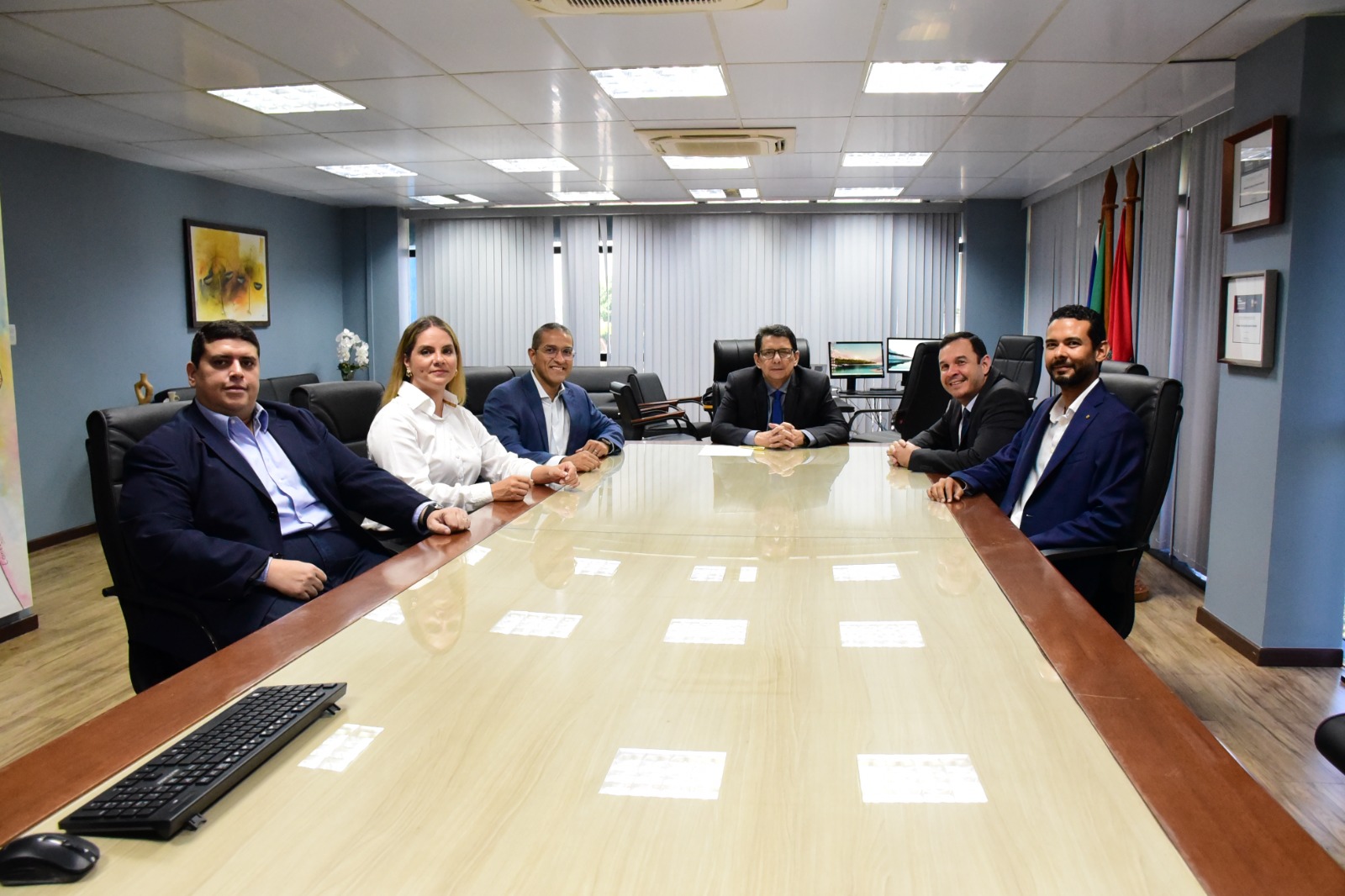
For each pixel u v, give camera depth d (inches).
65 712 111.7
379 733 35.1
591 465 104.1
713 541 67.6
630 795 30.4
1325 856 25.9
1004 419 112.6
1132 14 121.2
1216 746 33.1
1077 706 36.9
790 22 125.6
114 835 28.3
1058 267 264.4
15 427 138.9
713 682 40.1
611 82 157.9
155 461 76.5
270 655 43.8
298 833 28.3
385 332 323.9
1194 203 176.2
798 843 27.3
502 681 40.4
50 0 117.6
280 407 91.0
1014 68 147.1
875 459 114.7
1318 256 122.5
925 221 313.6
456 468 105.9
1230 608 136.6
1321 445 124.4
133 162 226.8
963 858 26.4
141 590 76.3
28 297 198.5
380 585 55.8
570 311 326.3
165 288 238.4
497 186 270.7
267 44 135.0
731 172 246.8
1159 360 191.8
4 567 136.6
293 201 293.9
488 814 29.3
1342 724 53.7
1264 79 130.6
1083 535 86.0
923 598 52.6
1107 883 25.0
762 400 146.3
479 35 131.5
